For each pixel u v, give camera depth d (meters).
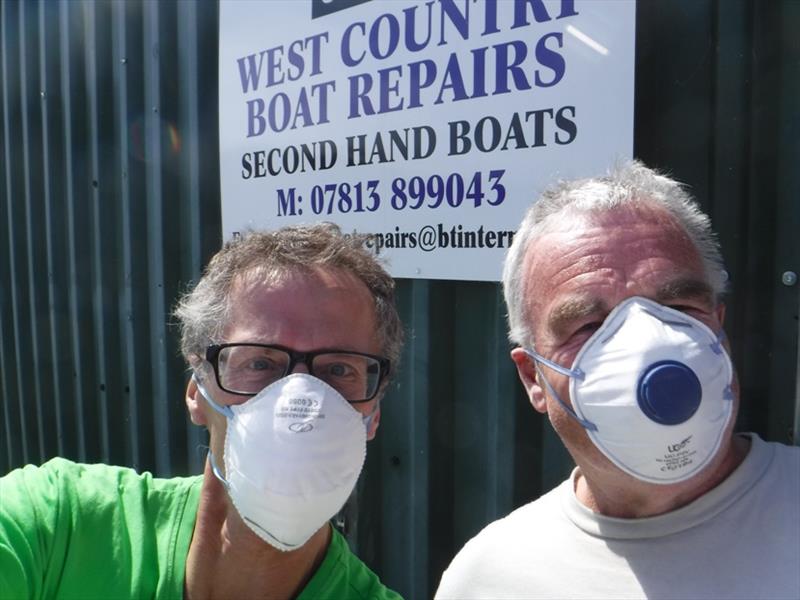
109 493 1.39
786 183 1.64
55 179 3.48
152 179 2.99
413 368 2.21
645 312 1.15
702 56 1.73
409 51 2.10
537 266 1.27
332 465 1.22
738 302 1.70
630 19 1.71
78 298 3.36
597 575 1.23
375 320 1.35
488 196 1.96
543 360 1.25
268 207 2.53
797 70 1.62
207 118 2.78
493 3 1.92
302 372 1.25
